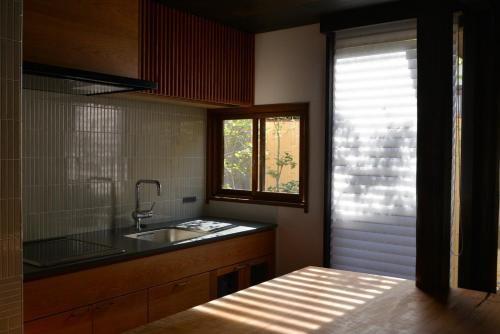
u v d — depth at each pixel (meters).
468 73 2.99
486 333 1.66
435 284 2.20
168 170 3.94
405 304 1.97
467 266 3.04
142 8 3.16
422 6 2.24
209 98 3.68
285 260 3.91
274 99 3.95
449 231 2.21
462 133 3.03
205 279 3.27
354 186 3.50
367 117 3.43
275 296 2.06
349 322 1.75
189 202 4.16
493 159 2.95
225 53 3.81
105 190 3.46
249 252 3.66
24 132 2.96
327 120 3.58
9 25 1.82
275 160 4.02
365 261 3.48
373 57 3.39
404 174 3.27
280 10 3.42
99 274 2.61
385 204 3.36
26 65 2.21
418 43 2.26
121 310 2.73
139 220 3.59
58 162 3.15
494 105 2.93
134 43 2.83
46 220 3.10
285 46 3.88
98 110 3.38
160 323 1.73
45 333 2.36
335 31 3.53
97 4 2.62
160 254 2.94
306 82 3.77
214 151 4.30
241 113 4.16
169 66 3.38
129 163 3.61
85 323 2.54
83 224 3.33
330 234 3.62
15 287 1.86
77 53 2.53
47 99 3.06
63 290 2.44
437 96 2.21
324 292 2.12
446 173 2.20
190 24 3.52
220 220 4.08
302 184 3.84
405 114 3.26
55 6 2.43
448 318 1.81
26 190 2.98
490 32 2.92
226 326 1.70
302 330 1.67
